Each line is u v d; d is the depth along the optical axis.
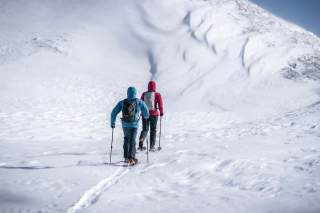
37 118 16.34
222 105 29.09
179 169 6.34
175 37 45.25
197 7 51.91
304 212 3.80
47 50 38.72
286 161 6.89
